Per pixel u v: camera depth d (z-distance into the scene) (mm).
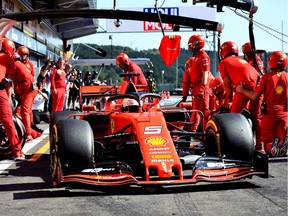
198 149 6355
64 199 5211
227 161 5633
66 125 5609
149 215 4551
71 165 5504
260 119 8094
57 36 32375
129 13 7301
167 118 7598
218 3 8008
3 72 7844
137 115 6172
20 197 5359
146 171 5223
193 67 9281
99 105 12211
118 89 9898
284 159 7844
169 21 7645
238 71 7719
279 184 5801
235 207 4777
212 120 6098
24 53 10609
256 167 5676
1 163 7773
